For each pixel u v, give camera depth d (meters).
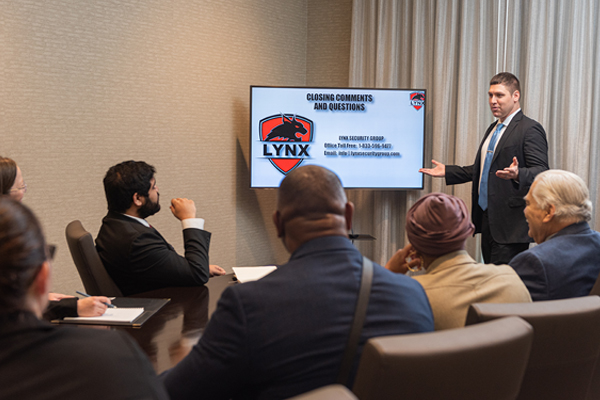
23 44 2.82
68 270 3.12
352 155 4.18
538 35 3.83
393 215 4.50
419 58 4.27
